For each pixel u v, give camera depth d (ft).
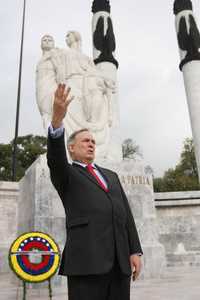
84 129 10.55
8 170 144.46
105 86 39.40
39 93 36.11
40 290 25.12
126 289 8.79
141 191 34.65
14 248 14.53
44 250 14.80
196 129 76.33
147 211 34.04
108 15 80.28
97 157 35.83
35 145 152.97
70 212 9.20
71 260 8.64
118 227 9.05
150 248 32.01
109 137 37.81
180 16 84.33
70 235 8.96
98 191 9.29
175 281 28.68
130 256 9.45
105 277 8.52
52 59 37.93
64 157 9.20
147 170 38.04
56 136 9.09
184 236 60.70
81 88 37.86
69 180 9.40
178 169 162.50
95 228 8.79
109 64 74.49
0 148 147.02
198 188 149.69
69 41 41.81
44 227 29.53
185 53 81.41
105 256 8.54
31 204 31.22
